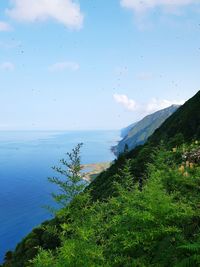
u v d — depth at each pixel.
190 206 11.64
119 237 10.16
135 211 10.58
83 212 8.86
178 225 10.57
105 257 9.82
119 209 11.78
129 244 9.88
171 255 9.34
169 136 67.56
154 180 13.30
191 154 21.72
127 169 15.44
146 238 10.16
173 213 10.47
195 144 26.47
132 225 10.43
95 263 8.69
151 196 10.93
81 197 8.56
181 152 23.19
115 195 24.34
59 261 8.50
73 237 8.72
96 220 9.02
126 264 9.78
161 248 9.74
